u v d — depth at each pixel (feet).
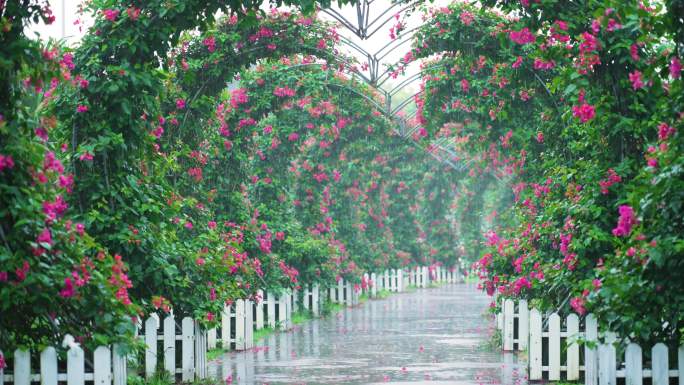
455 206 150.30
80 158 38.04
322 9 50.37
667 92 33.12
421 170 136.36
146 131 40.65
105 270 33.35
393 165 119.55
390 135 88.12
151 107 39.75
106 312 32.78
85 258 32.14
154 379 41.24
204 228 51.47
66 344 31.73
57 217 33.47
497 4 40.16
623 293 31.04
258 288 70.33
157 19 39.22
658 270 31.09
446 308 99.60
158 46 40.04
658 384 32.63
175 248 41.91
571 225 41.04
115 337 32.94
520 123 60.59
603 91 38.52
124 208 39.06
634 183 38.42
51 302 30.71
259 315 69.67
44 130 30.68
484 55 52.85
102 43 39.45
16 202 29.43
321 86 67.92
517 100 60.54
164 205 41.01
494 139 67.92
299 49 54.19
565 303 43.09
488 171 129.39
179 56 50.83
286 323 74.02
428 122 67.77
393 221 136.77
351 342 63.93
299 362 52.24
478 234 149.69
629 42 36.58
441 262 152.25
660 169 30.35
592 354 35.12
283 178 79.66
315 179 90.79
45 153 30.60
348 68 57.52
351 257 106.63
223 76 52.29
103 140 38.50
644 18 30.42
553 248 47.47
